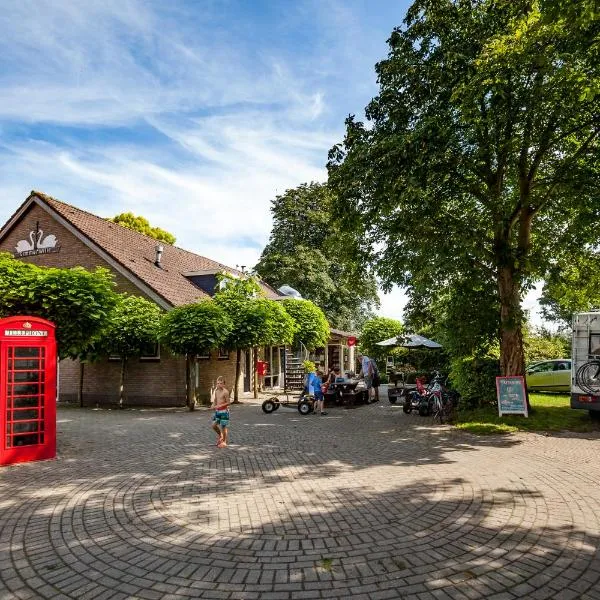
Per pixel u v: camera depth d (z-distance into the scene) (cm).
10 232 2161
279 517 539
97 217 2311
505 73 1028
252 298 2022
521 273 1259
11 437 827
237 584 388
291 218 4172
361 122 1329
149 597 371
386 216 1373
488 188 1344
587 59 1024
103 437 1089
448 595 366
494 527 499
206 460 838
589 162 1193
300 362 2942
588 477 695
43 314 1019
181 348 1611
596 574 396
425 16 1228
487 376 1365
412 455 858
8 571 420
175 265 2422
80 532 505
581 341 1240
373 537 479
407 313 1588
